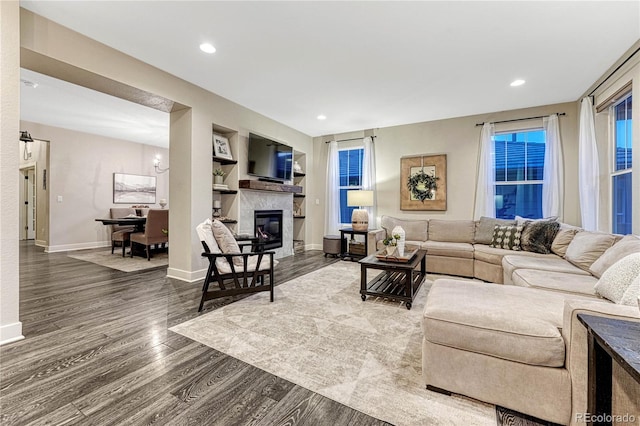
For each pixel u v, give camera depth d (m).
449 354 1.53
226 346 2.06
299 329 2.35
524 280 2.42
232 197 4.51
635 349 0.86
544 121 4.27
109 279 3.80
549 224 3.62
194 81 3.59
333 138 6.21
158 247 6.17
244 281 2.92
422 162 5.20
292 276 4.07
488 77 3.41
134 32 2.57
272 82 3.60
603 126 3.51
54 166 5.84
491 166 4.62
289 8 2.24
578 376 1.25
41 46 2.35
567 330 1.32
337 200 6.13
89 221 6.39
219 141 4.29
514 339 1.38
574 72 3.27
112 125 5.66
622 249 2.17
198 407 1.45
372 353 1.98
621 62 2.93
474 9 2.24
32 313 2.64
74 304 2.88
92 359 1.88
